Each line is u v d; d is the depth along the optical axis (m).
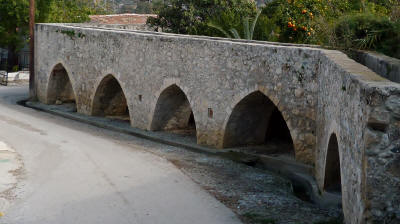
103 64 20.88
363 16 12.08
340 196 9.63
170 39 16.84
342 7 17.94
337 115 8.55
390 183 6.23
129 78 19.36
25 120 21.09
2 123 19.88
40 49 26.08
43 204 9.59
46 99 25.80
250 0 25.20
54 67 24.81
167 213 9.12
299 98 12.08
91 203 9.70
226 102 14.64
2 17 34.41
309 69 11.71
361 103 6.56
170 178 11.63
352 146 7.13
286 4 20.12
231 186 11.14
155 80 17.88
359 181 6.61
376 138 6.23
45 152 14.48
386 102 6.19
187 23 24.64
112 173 12.07
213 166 13.22
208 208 9.41
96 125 20.77
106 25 27.53
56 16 35.44
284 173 12.79
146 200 9.91
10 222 8.59
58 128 19.45
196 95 15.86
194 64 15.83
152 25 26.12
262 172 12.94
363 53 10.91
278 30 19.94
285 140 15.96
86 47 21.95
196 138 17.34
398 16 12.05
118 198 10.03
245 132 15.16
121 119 21.64
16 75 34.81
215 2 24.14
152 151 15.28
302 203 10.04
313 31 17.39
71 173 12.02
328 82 9.86
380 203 6.27
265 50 13.05
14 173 11.85
